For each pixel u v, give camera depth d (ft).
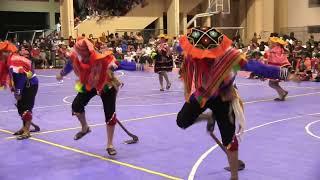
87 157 22.72
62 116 35.37
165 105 40.52
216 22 117.29
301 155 22.54
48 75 76.59
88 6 102.22
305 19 104.32
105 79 21.75
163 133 28.14
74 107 22.66
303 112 35.91
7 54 25.17
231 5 120.26
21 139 27.04
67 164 21.54
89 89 22.03
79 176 19.58
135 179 18.94
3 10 110.01
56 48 92.02
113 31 102.12
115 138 26.81
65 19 96.12
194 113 17.02
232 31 114.01
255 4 111.04
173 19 105.91
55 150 24.29
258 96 45.98
